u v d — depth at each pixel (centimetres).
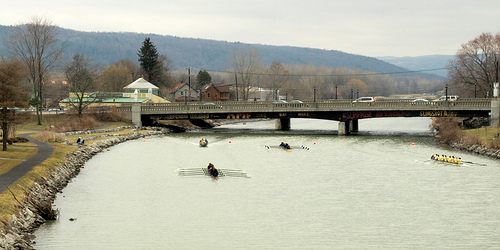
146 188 6209
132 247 4247
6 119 7012
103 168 7462
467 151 9338
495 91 12319
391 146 10088
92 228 4666
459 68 16650
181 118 12900
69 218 4931
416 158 8525
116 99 15912
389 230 4722
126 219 4962
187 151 9306
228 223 4891
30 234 4334
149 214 5141
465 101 11250
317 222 4941
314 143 10581
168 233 4597
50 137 8850
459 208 5428
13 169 5819
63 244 4238
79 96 13538
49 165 6334
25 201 4741
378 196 5925
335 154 9006
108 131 11544
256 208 5397
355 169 7531
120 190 6084
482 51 14825
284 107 12269
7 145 7744
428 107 11475
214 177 6800
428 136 12031
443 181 6694
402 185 6475
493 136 9788
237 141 10944
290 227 4791
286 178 6869
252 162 8119
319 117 12394
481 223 4931
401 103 11619
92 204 5453
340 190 6200
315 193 6047
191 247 4275
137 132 11900
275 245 4334
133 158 8419
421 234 4625
